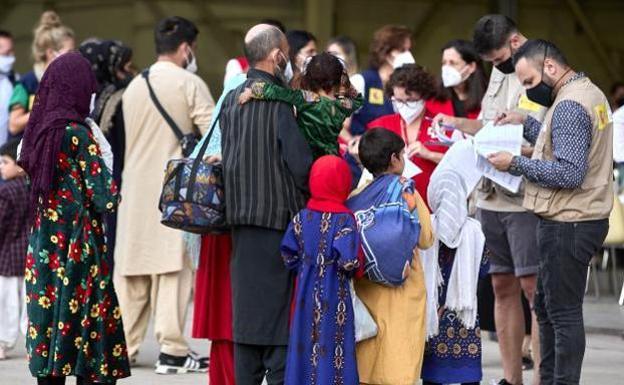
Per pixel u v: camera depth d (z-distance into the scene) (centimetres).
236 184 1502
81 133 1563
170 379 1941
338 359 1452
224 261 1625
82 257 1562
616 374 2005
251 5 3841
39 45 2350
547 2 3978
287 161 1481
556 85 1563
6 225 2117
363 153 1538
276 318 1496
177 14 3822
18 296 2142
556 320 1562
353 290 1484
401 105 1795
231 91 1566
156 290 2048
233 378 1639
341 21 3869
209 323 1625
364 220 1477
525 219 1775
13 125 2419
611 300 2916
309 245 1459
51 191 1562
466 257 1591
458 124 1798
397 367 1483
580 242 1535
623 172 2955
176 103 2023
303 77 1540
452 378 1598
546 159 1556
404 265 1468
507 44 1756
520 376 1845
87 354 1562
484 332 2458
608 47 4019
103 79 2128
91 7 3834
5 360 2127
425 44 3928
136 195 2022
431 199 1605
